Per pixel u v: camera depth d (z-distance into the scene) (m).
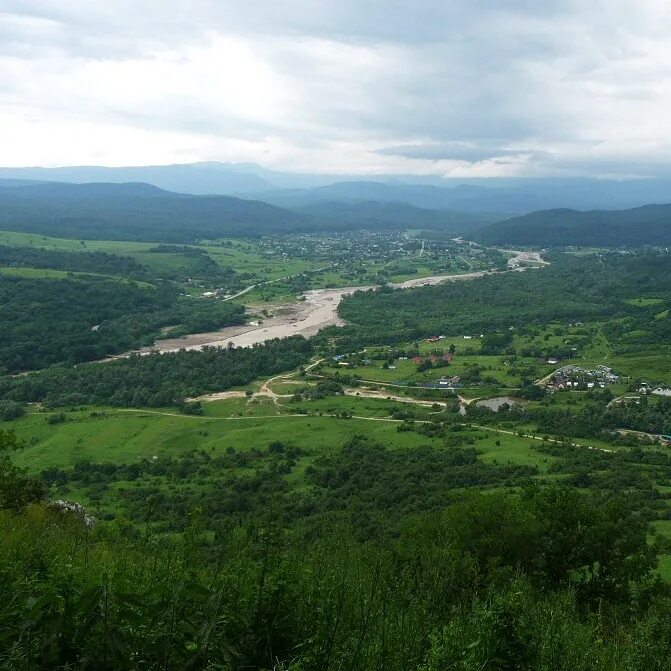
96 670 5.48
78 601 5.68
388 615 7.72
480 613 7.14
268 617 6.41
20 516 17.27
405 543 13.84
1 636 5.34
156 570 7.63
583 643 8.30
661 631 8.85
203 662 5.66
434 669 6.20
